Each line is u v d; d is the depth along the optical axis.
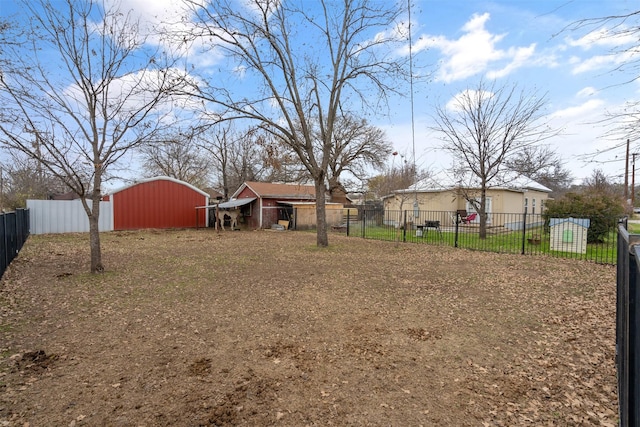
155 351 3.79
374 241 14.60
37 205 17.02
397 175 30.05
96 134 7.37
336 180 28.19
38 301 5.58
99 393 2.95
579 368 3.41
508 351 3.82
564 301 5.68
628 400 1.72
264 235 17.89
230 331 4.39
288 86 11.81
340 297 5.93
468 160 15.20
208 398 2.89
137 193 20.31
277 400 2.87
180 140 9.65
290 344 3.99
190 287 6.59
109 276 7.48
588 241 12.83
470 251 11.56
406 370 3.39
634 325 1.53
